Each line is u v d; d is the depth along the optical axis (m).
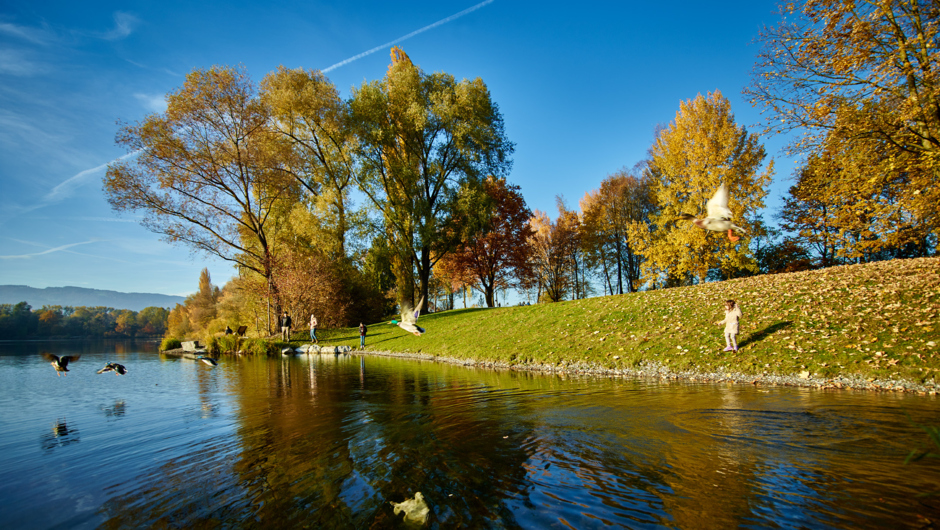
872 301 15.13
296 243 38.88
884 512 4.89
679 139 26.64
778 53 16.02
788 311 16.28
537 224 51.19
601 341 18.42
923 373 11.05
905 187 16.31
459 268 45.03
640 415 9.27
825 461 6.39
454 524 5.00
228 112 31.97
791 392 11.07
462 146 35.12
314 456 7.43
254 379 17.59
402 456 7.27
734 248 24.98
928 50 14.31
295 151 36.06
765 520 4.84
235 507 5.62
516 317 25.52
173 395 13.95
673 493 5.58
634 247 29.39
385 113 35.50
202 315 66.19
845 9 14.35
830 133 15.65
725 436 7.64
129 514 5.51
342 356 28.16
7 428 9.95
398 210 35.16
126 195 29.47
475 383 14.62
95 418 10.82
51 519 5.41
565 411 9.89
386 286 49.44
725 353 14.82
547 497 5.60
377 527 5.00
